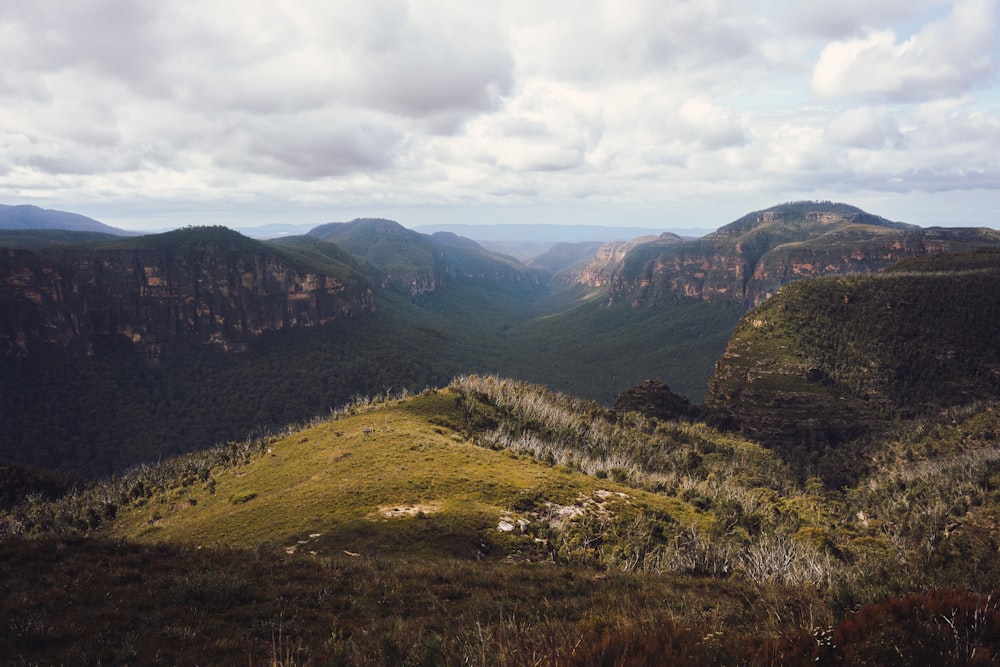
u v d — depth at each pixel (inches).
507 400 5068.9
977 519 2187.5
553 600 747.4
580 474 3014.3
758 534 2180.1
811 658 315.3
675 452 4576.8
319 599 690.2
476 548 1679.4
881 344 6756.9
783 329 7431.1
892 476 4163.4
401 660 408.5
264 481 3164.4
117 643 510.6
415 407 4466.0
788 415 6328.7
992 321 6451.8
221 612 621.3
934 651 295.4
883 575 540.1
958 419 5019.7
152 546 897.5
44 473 5039.4
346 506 2095.2
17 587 640.4
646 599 729.6
